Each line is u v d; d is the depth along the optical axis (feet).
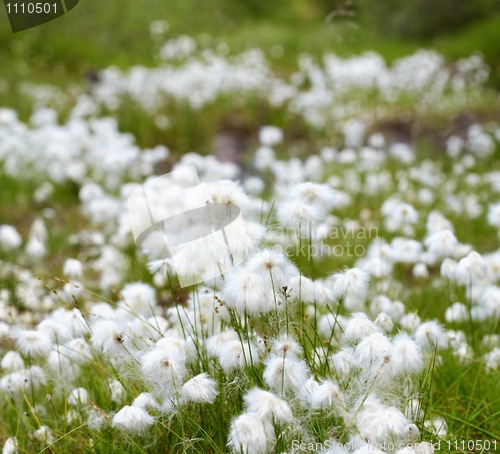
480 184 20.63
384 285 10.34
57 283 9.50
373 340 5.37
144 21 48.44
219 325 6.54
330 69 33.19
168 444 6.10
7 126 23.25
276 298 5.50
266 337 5.69
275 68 43.21
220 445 5.65
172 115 29.09
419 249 10.27
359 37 49.16
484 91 32.96
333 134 26.81
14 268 11.30
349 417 5.26
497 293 8.58
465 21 53.93
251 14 60.23
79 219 19.22
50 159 21.58
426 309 10.32
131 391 6.11
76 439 6.42
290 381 5.02
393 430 5.00
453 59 44.52
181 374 5.30
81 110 27.12
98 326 5.67
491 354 8.00
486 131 26.55
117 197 19.43
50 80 36.81
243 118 29.12
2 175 21.48
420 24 54.19
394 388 5.78
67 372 7.14
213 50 43.75
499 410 6.87
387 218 14.82
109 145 20.43
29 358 6.60
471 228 16.12
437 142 24.77
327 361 6.06
